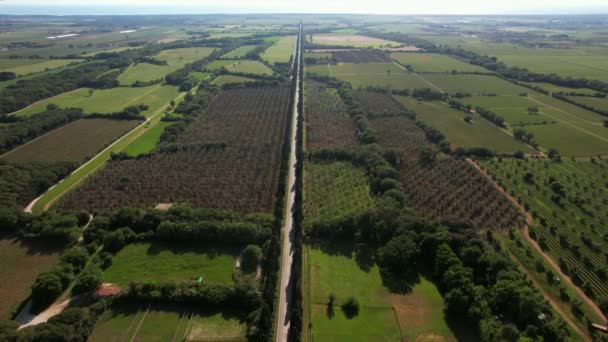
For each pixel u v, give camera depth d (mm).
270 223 109375
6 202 118000
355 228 108188
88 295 86188
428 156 154500
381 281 92688
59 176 142375
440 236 97750
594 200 123688
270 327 77500
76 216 112500
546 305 79562
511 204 122438
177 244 104688
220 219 111000
